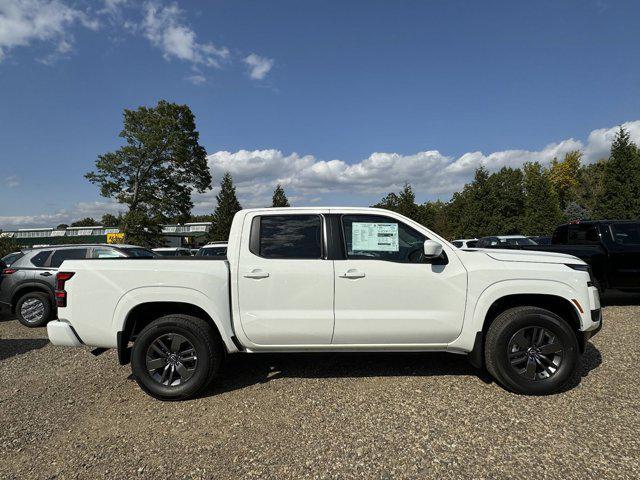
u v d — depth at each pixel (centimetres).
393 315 370
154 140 3534
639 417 310
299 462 265
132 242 3475
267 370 439
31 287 756
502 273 369
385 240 387
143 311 395
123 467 266
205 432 309
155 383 366
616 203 2544
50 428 323
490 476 244
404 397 360
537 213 3375
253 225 392
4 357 532
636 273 708
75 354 536
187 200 3875
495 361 359
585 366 422
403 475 248
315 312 371
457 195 4303
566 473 244
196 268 374
